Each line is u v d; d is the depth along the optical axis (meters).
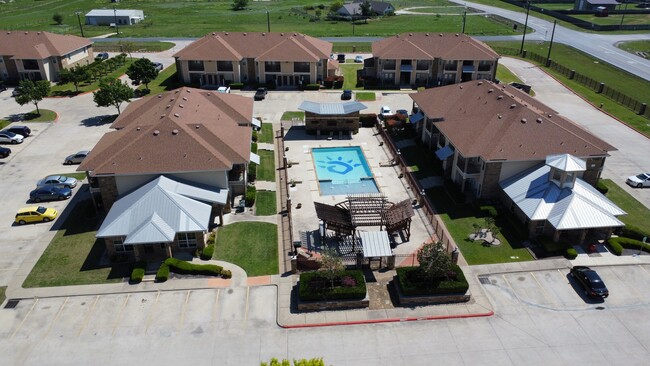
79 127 74.31
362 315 38.50
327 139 70.44
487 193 53.03
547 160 48.19
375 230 49.34
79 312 38.38
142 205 44.88
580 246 46.25
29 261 44.12
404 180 58.88
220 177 49.84
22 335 36.22
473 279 42.22
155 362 34.12
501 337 36.41
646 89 93.81
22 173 60.12
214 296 40.19
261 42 96.25
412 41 97.19
